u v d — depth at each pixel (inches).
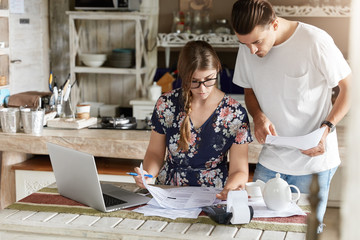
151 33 223.0
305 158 87.7
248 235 62.1
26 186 133.0
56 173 78.7
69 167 73.9
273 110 89.4
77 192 75.2
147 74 223.9
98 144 123.7
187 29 210.8
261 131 85.7
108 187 83.6
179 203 73.5
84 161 69.5
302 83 85.4
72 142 124.9
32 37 217.5
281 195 70.0
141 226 65.6
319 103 87.0
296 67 85.1
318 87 86.0
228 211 66.9
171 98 84.6
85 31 229.1
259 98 91.3
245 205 66.1
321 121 88.0
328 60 82.7
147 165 84.9
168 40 210.7
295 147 83.5
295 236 61.7
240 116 81.6
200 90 77.0
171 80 214.7
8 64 197.2
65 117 143.8
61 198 78.7
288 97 86.9
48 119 140.8
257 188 77.7
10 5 199.2
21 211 72.2
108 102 234.1
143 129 137.4
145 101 205.9
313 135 80.9
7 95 148.3
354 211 20.0
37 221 67.7
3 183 132.7
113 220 68.1
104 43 229.0
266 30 78.9
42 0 224.1
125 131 134.9
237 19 78.5
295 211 70.8
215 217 66.4
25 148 126.6
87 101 234.8
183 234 62.6
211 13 216.5
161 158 87.3
